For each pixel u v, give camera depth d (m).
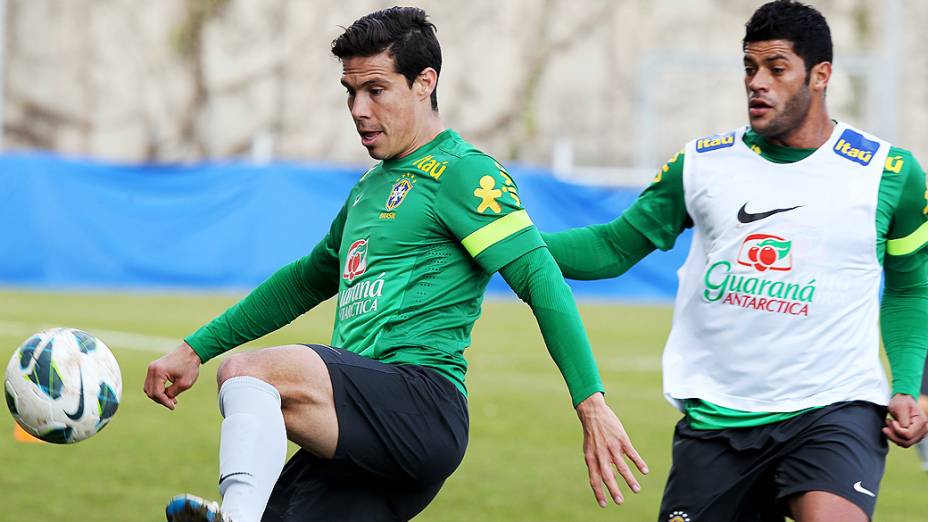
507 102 124.50
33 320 49.28
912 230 14.55
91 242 67.31
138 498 22.16
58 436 12.60
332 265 14.34
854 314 14.31
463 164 12.80
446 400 12.61
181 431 28.56
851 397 14.15
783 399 14.26
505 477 25.30
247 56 120.00
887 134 86.69
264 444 11.27
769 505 14.66
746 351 14.47
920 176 14.47
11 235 66.06
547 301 12.42
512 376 40.16
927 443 19.34
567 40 126.50
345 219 13.98
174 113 118.88
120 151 117.56
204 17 119.56
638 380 40.12
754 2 130.25
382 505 12.95
